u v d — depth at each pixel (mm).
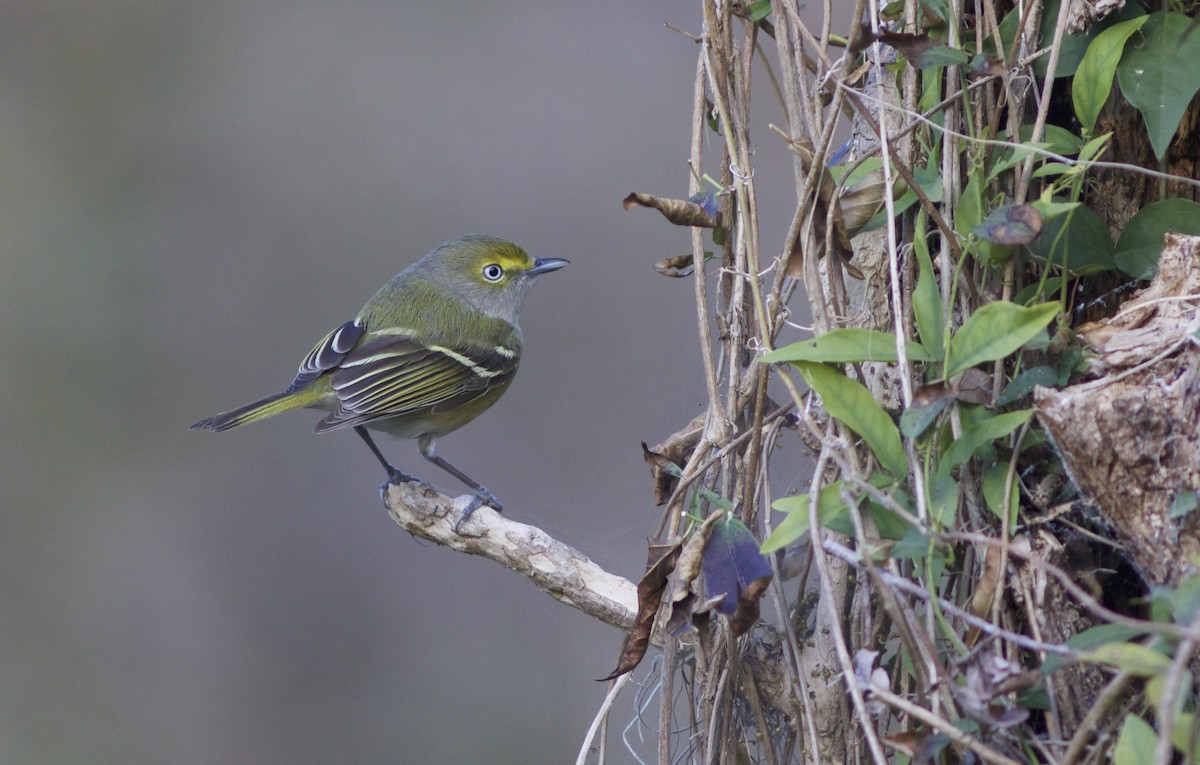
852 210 4793
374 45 14867
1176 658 3150
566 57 14500
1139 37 4516
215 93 14812
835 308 4695
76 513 13570
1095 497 4148
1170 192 4797
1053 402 4090
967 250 4438
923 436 4449
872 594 4863
